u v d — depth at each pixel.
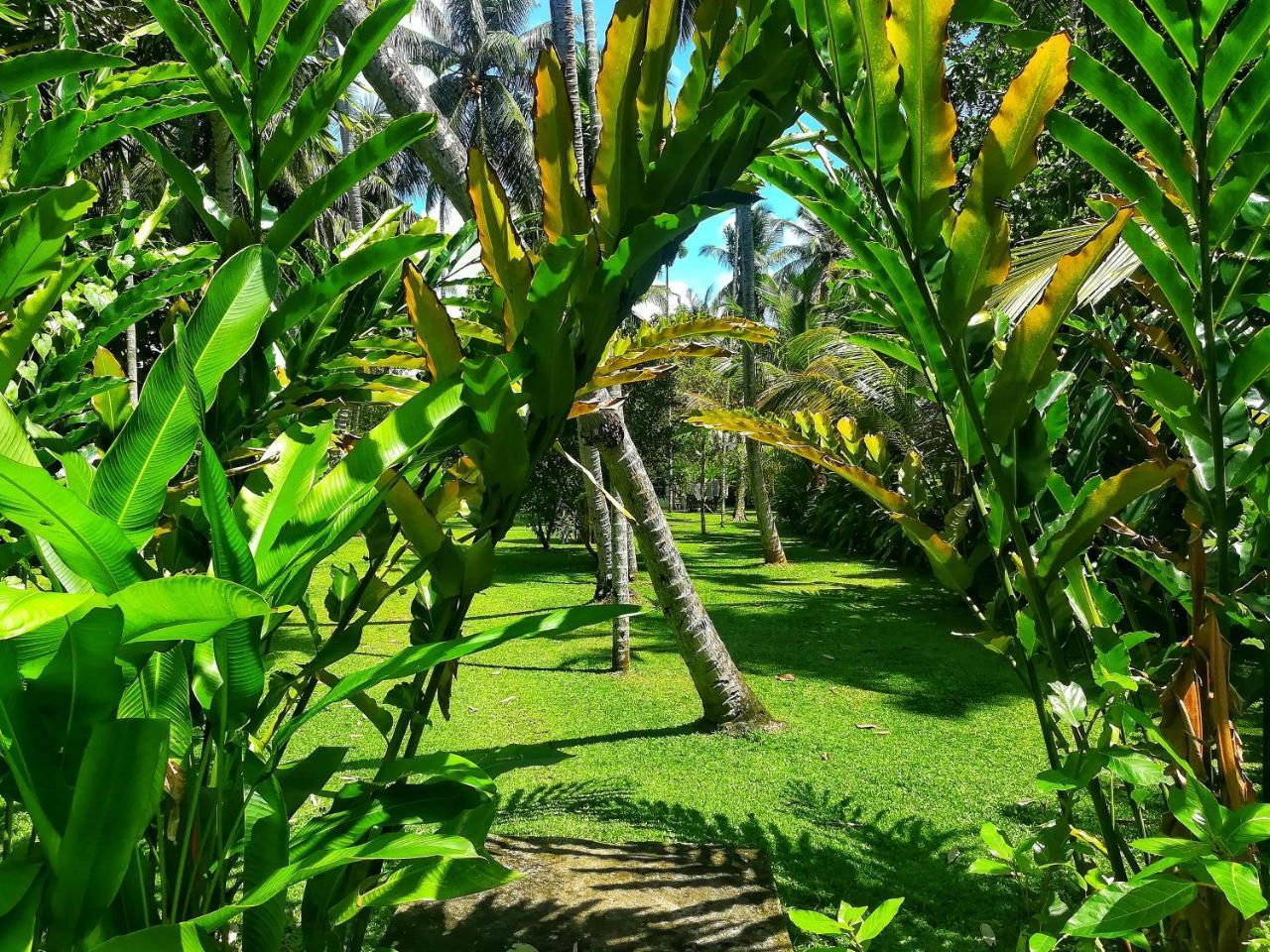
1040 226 5.51
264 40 1.13
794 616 7.88
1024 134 1.12
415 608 1.20
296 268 1.81
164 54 5.03
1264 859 1.09
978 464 1.52
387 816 0.94
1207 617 1.28
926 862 2.94
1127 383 2.13
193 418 0.82
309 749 4.17
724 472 20.42
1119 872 1.34
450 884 0.88
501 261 1.15
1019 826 3.22
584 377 1.16
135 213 2.06
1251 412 1.72
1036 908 2.24
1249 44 1.10
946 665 5.94
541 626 0.82
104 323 1.66
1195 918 1.26
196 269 1.73
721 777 3.83
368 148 1.15
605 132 1.12
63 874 0.71
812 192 1.33
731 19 1.15
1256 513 1.53
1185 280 1.32
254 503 0.96
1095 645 1.36
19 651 0.72
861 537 13.72
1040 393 1.40
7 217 1.28
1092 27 4.73
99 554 0.70
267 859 0.87
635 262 1.07
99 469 0.79
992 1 1.29
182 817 0.92
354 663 5.83
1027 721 4.67
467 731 4.57
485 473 1.13
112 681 0.73
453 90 22.12
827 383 11.91
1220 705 1.26
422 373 1.82
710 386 17.92
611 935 2.26
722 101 1.08
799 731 4.51
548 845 2.85
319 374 1.68
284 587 0.89
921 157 1.17
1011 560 1.46
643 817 3.34
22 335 1.28
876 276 1.34
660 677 5.66
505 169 21.30
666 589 4.52
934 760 4.04
